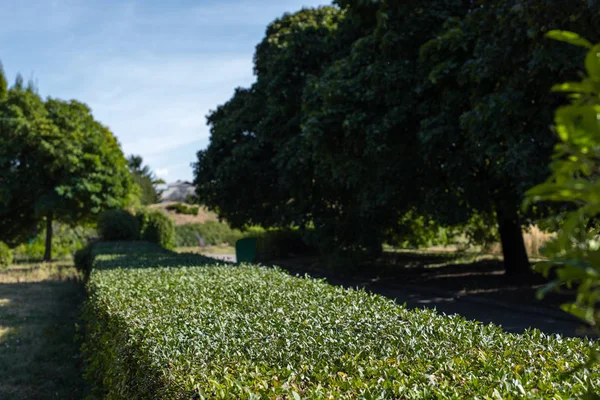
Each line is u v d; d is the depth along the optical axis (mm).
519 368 2684
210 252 30719
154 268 8102
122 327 3914
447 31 10523
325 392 2311
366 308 4148
